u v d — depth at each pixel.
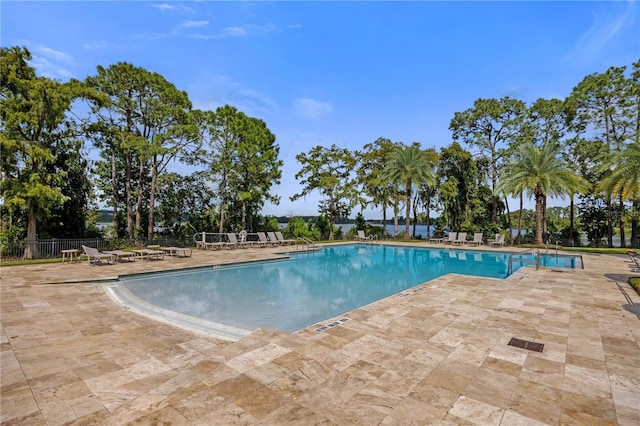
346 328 4.41
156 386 3.01
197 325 5.46
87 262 11.12
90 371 3.33
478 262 13.94
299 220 23.70
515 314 5.10
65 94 12.27
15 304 5.91
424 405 2.49
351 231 25.03
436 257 15.52
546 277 8.44
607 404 2.54
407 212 22.36
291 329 5.41
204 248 16.70
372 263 13.59
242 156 19.47
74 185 15.29
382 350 3.63
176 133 16.66
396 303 5.78
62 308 5.75
